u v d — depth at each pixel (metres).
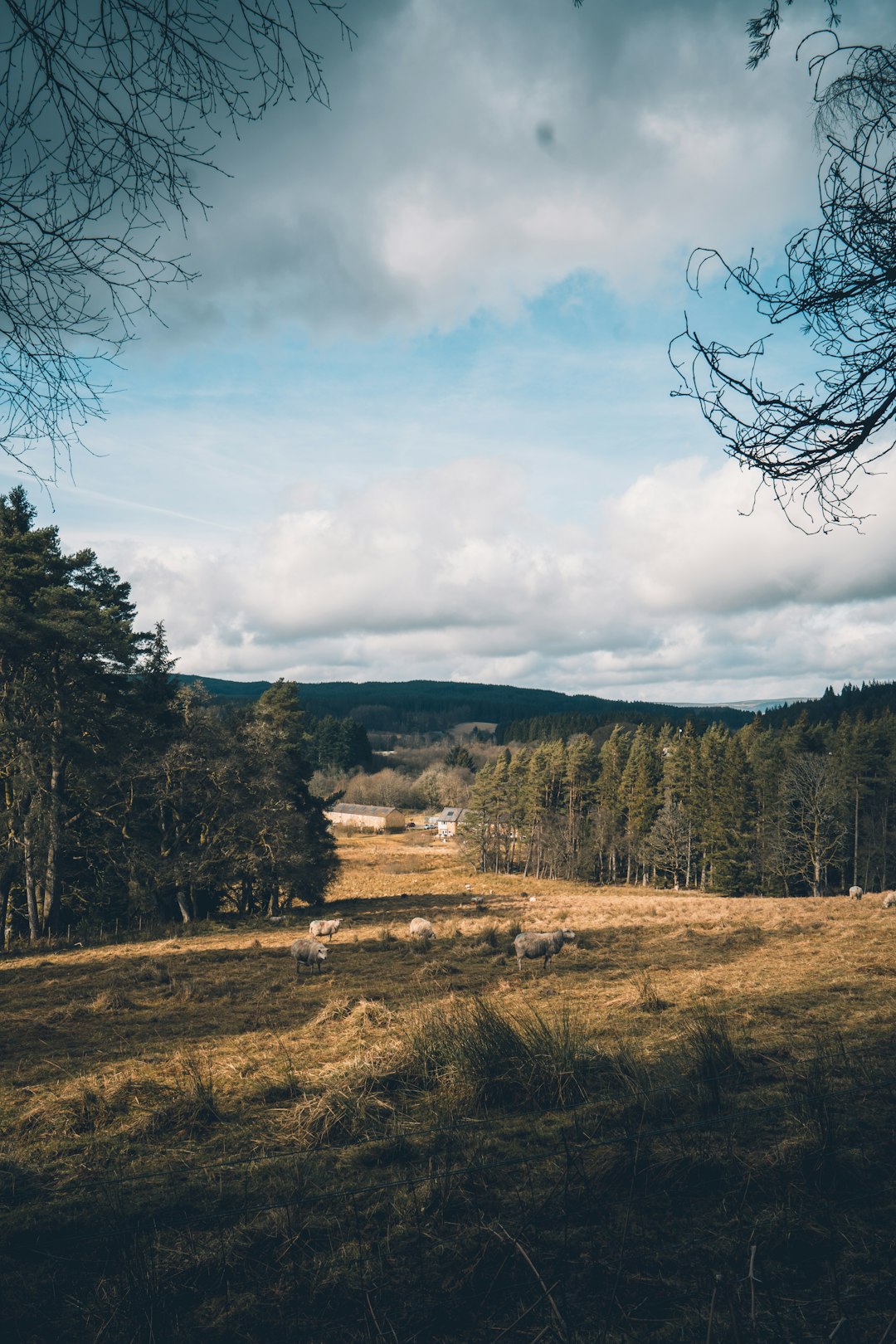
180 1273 3.72
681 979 11.47
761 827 57.25
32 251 2.35
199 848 32.03
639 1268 3.49
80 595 28.84
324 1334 3.18
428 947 17.55
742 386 2.80
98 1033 10.07
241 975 14.91
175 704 33.00
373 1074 6.65
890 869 56.84
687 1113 5.47
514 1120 5.65
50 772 27.33
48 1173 5.34
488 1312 3.26
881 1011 8.32
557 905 31.97
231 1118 6.24
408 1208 4.25
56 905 27.27
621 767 81.38
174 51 2.20
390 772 148.75
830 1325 2.90
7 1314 3.46
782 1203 4.00
